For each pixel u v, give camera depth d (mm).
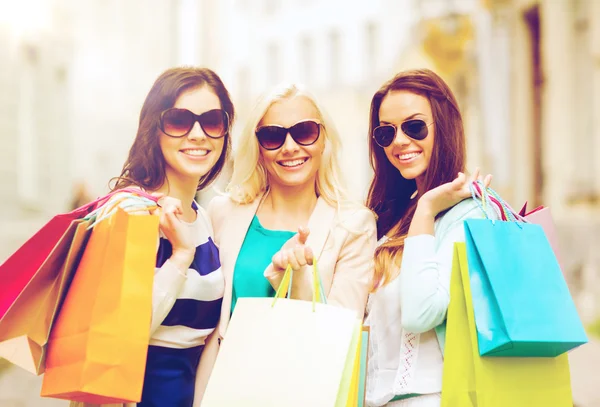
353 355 2602
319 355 2561
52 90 20203
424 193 3232
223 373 2590
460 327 2664
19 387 8070
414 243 2828
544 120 16078
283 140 3158
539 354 2631
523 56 20281
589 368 7629
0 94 18406
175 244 2850
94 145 21312
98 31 21734
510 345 2520
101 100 21703
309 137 3158
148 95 3072
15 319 2572
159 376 2896
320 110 3240
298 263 2764
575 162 15039
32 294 2576
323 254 3137
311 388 2525
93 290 2527
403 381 2848
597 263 12789
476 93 21438
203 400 2564
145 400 2871
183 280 2828
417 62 23688
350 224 3191
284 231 3225
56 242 2609
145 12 23547
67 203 20141
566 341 2525
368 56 27984
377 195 3492
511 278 2596
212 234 3275
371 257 3221
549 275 2643
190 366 3002
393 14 25531
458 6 21703
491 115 20938
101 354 2473
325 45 29469
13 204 18406
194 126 2992
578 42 15133
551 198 15484
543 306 2578
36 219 19031
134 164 3068
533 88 20141
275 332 2617
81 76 21312
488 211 2859
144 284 2523
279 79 30328
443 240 2912
